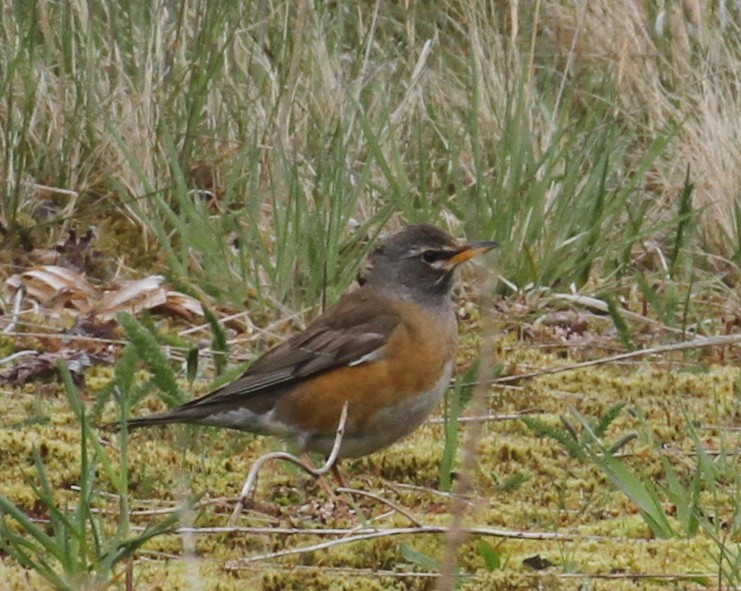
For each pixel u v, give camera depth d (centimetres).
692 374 1166
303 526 852
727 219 1470
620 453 989
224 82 1505
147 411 1052
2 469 907
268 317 1267
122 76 1459
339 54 1584
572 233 1410
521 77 1447
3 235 1365
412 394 950
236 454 978
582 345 1249
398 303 963
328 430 948
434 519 859
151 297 1260
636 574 775
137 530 822
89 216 1405
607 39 1681
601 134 1533
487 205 1413
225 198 1382
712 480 866
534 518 876
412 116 1562
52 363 1102
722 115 1556
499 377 1132
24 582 726
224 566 774
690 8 1717
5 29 1489
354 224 1425
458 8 1772
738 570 755
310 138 1479
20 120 1438
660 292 1395
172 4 1522
